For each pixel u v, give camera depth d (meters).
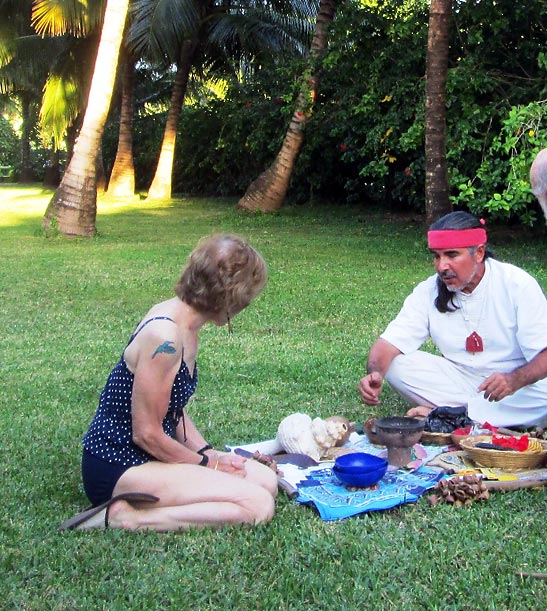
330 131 16.66
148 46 18.45
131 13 18.77
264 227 16.06
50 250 12.59
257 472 3.40
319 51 16.06
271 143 19.25
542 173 3.27
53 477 3.87
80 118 25.67
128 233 15.01
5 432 4.54
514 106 11.31
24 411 4.97
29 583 2.80
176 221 17.28
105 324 7.51
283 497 3.51
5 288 9.32
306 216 17.84
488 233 14.02
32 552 3.01
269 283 9.61
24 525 3.28
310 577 2.79
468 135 11.79
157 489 3.13
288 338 6.93
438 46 10.96
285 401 5.16
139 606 2.63
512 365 4.38
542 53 11.12
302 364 6.03
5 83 23.88
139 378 3.04
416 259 11.53
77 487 3.74
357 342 6.77
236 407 5.03
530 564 2.90
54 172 31.80
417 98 13.18
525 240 13.23
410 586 2.74
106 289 9.30
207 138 23.81
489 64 12.42
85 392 5.39
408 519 3.30
